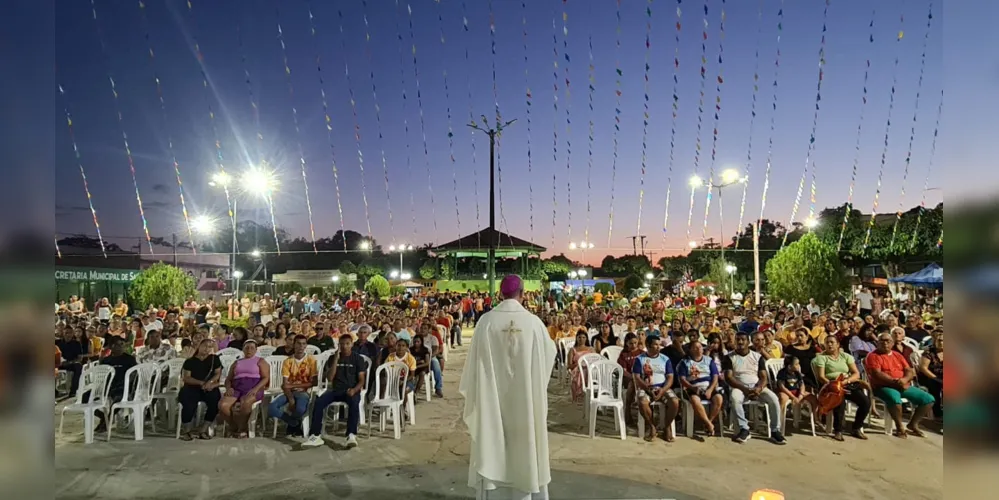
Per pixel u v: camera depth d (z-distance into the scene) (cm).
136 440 712
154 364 775
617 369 789
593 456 654
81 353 1015
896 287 2738
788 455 660
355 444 689
